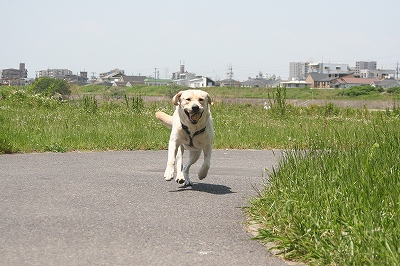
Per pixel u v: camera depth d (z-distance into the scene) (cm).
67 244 509
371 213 516
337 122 2080
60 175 907
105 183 838
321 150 783
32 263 451
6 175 895
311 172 687
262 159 1220
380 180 608
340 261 438
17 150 1241
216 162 1155
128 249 498
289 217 556
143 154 1261
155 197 742
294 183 668
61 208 655
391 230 480
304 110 2784
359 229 480
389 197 562
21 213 625
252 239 541
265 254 498
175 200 726
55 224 579
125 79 16000
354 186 594
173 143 798
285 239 505
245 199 734
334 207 556
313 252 468
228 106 2808
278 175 730
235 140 1495
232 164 1127
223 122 1880
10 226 566
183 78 17750
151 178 902
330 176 657
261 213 632
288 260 482
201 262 469
